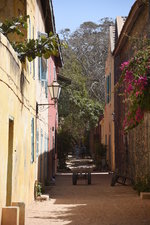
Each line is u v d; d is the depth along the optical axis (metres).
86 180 23.98
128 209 11.68
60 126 42.34
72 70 43.38
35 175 14.50
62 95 39.91
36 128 14.71
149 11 15.23
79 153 53.06
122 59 23.53
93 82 53.47
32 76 13.39
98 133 44.78
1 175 7.48
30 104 12.71
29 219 10.03
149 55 10.09
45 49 10.71
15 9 12.79
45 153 19.72
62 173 32.22
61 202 13.62
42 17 18.00
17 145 9.82
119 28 28.86
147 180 15.73
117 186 20.05
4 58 7.70
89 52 57.22
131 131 20.25
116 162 27.27
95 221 9.77
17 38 12.34
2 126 7.57
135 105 10.02
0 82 7.36
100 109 41.78
